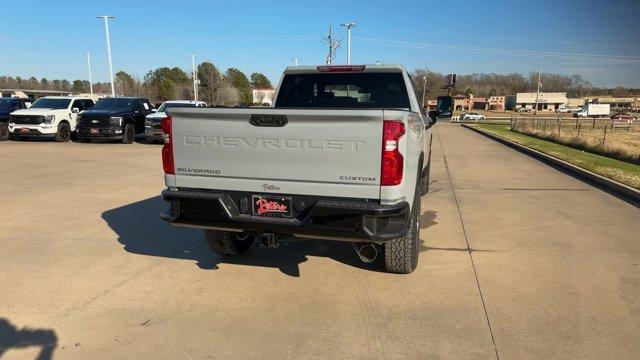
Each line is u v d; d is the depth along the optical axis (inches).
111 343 136.7
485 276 186.5
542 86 6156.5
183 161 164.9
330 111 143.8
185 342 137.3
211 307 159.6
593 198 339.0
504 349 133.3
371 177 145.8
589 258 207.6
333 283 180.1
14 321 149.3
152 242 229.3
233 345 135.6
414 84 256.2
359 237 148.8
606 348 133.9
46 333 142.1
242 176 158.4
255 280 183.2
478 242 231.0
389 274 189.0
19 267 195.0
